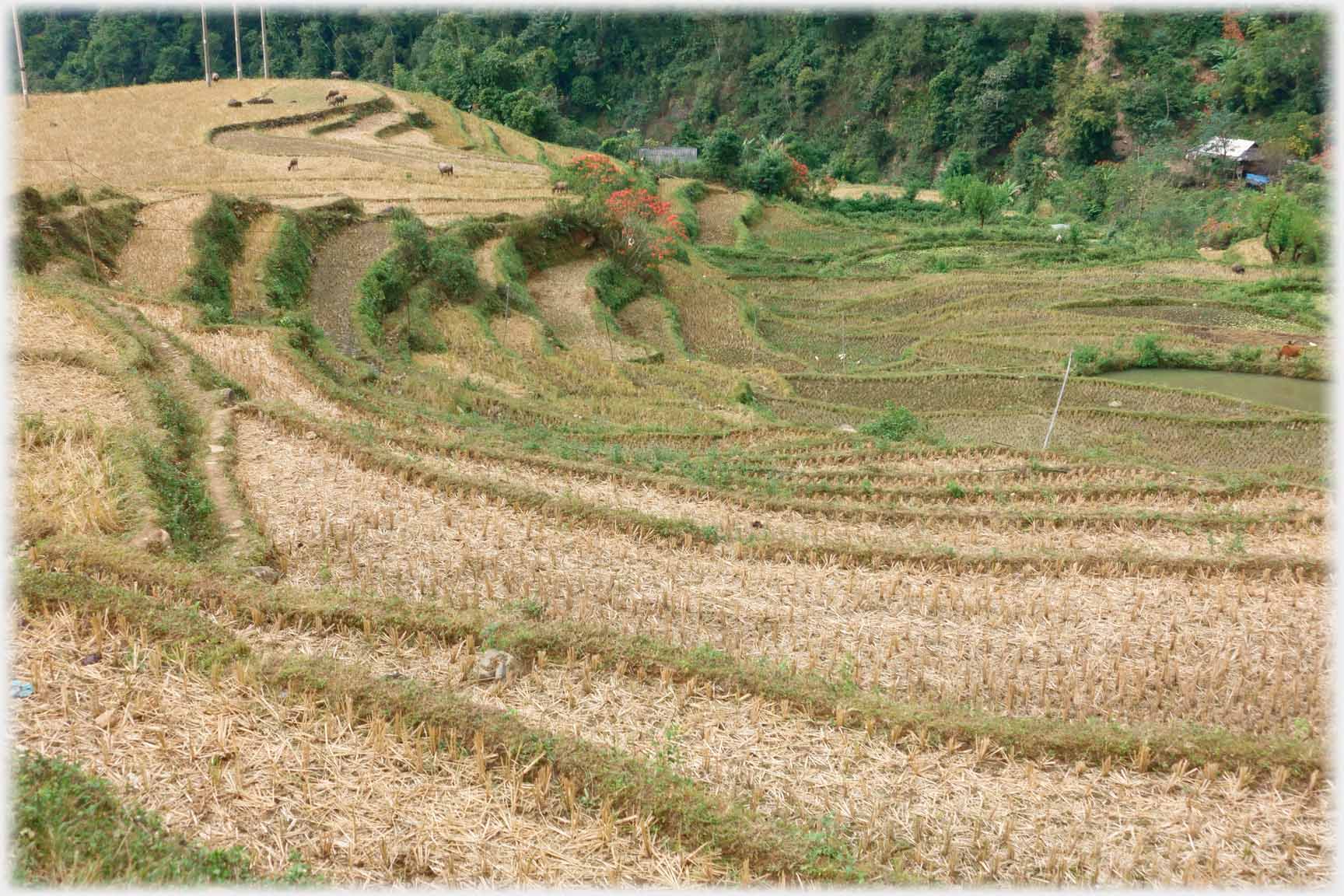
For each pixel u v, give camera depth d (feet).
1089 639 37.65
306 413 51.75
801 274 154.71
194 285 79.10
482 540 40.70
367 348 77.05
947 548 43.91
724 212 203.10
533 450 53.67
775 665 31.99
